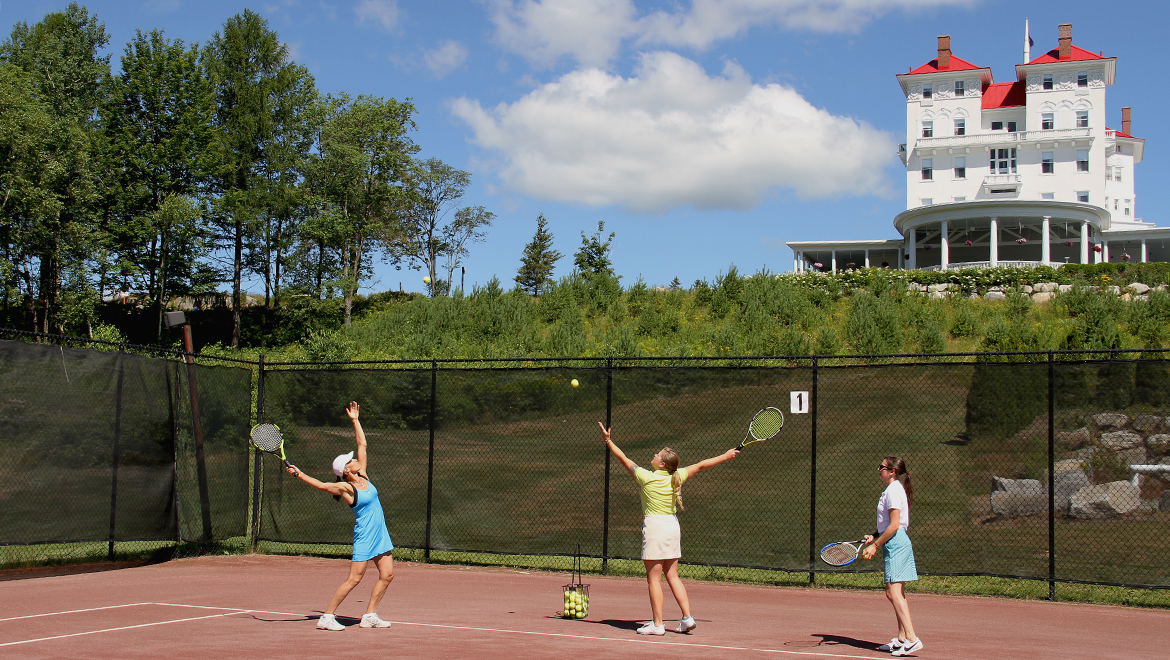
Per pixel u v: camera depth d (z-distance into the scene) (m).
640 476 6.97
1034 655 6.41
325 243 46.38
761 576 10.62
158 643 6.12
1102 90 57.84
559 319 33.59
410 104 49.97
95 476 10.38
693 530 10.57
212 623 7.08
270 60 46.44
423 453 11.72
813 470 10.22
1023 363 10.43
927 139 59.97
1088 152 57.50
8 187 35.06
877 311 30.00
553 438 11.34
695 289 35.50
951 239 57.59
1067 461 10.61
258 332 47.03
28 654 5.72
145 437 11.12
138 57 45.25
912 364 10.35
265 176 45.75
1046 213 48.56
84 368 10.33
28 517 9.55
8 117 34.47
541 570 11.13
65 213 38.38
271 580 10.05
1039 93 59.06
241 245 45.81
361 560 6.80
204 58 46.84
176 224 42.53
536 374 11.53
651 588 6.91
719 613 8.29
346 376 12.24
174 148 44.09
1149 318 27.70
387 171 49.56
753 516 10.75
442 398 11.75
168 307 48.88
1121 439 10.35
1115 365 10.37
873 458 12.19
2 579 9.77
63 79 45.09
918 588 9.89
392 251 55.69
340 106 49.28
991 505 10.52
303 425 12.34
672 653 6.03
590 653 5.95
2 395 9.38
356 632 6.71
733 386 10.99
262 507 12.44
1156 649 6.79
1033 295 33.84
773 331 30.14
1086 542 10.02
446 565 11.40
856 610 8.68
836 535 10.23
